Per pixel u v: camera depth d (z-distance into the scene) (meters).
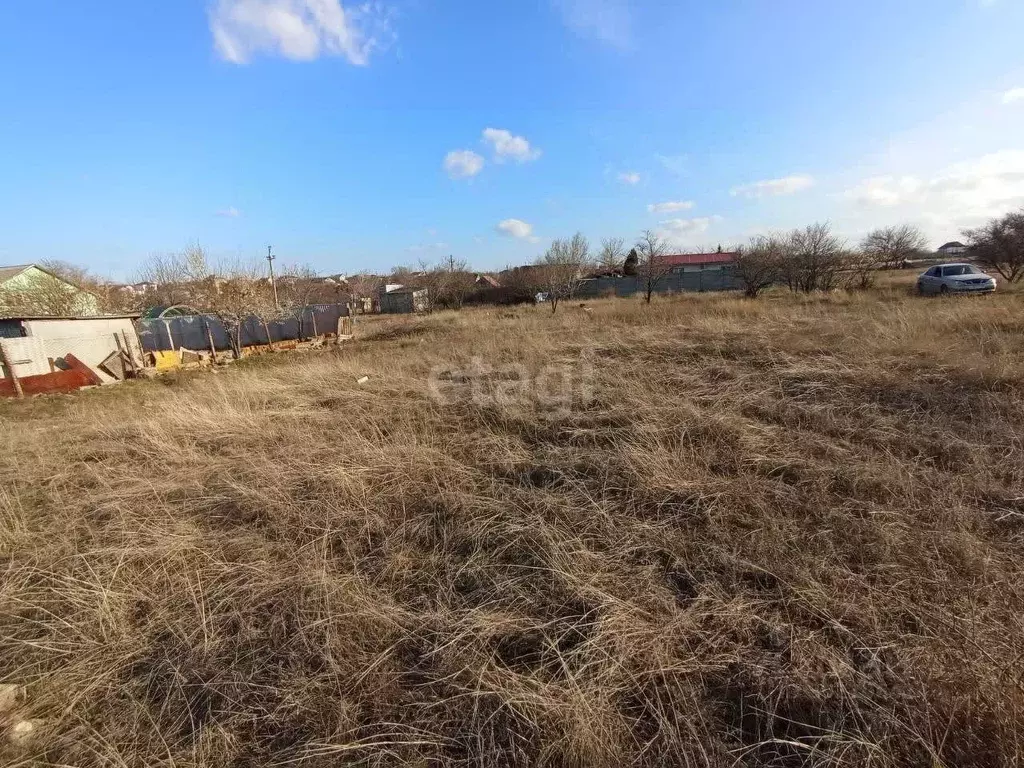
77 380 11.01
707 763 1.56
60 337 11.43
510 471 3.84
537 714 1.73
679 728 1.68
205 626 2.32
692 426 4.29
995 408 4.24
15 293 17.72
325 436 4.96
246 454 4.50
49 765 1.72
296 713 1.85
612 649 2.00
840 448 3.72
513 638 2.17
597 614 2.22
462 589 2.56
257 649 2.19
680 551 2.65
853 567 2.42
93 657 2.21
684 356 7.28
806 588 2.26
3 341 9.85
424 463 3.98
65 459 4.83
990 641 1.89
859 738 1.57
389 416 5.48
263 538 3.10
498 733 1.73
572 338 9.79
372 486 3.69
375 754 1.68
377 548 2.93
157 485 3.93
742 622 2.11
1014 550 2.47
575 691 1.79
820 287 20.41
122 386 11.28
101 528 3.38
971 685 1.69
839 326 7.89
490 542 2.91
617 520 3.00
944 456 3.54
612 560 2.62
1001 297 12.08
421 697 1.90
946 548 2.47
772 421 4.53
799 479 3.32
